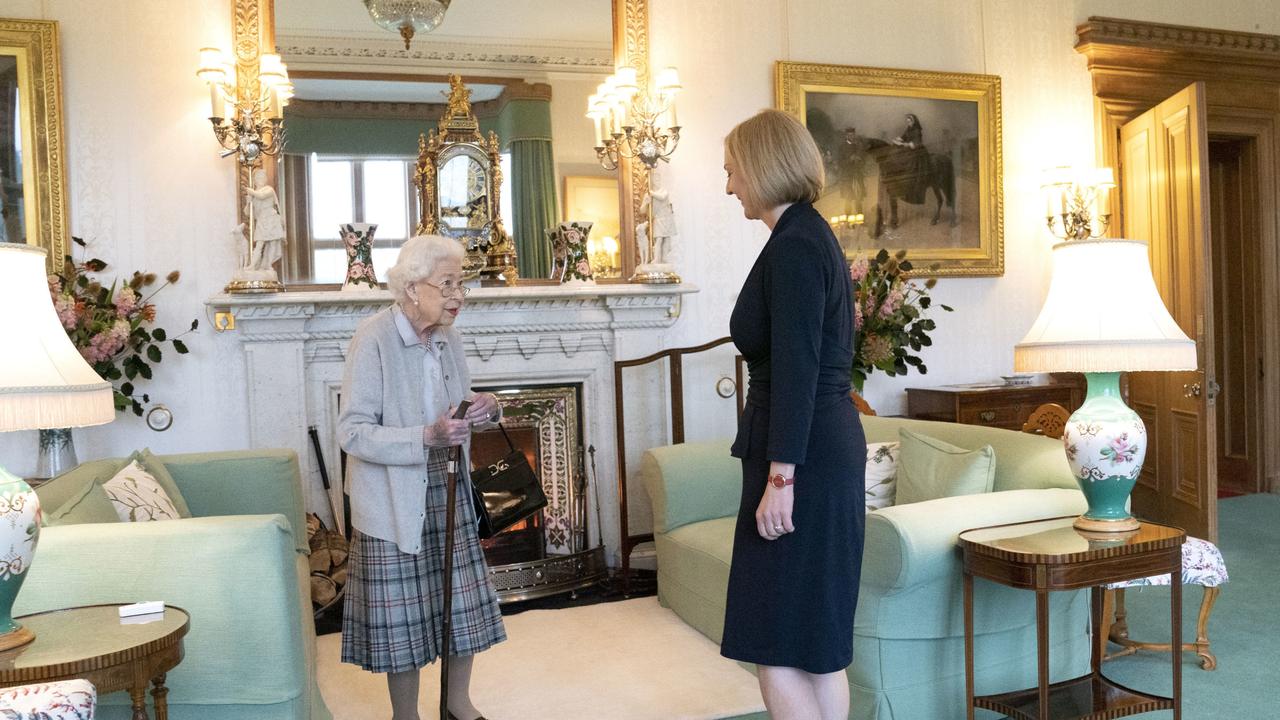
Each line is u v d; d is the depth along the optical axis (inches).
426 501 108.3
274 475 155.3
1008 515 116.5
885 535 109.2
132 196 178.4
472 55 195.0
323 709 120.0
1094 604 123.7
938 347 227.9
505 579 176.7
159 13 179.8
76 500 105.6
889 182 221.6
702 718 121.3
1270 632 149.0
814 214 86.6
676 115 192.5
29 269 85.3
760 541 84.7
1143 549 103.3
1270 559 194.4
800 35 216.2
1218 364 280.7
